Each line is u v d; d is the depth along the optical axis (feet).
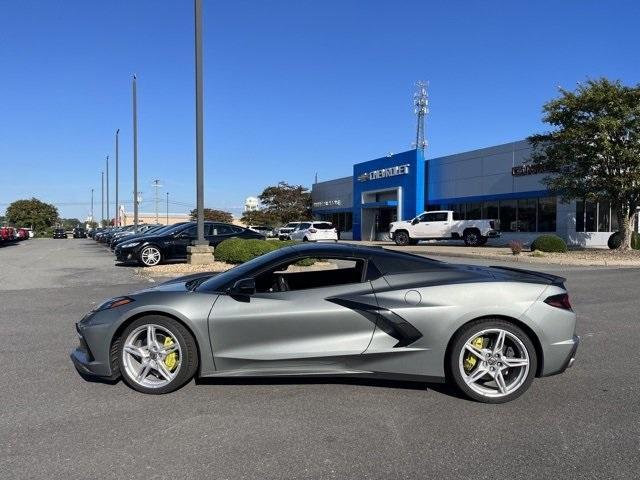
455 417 14.39
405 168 129.29
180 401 15.48
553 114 68.54
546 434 13.30
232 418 14.24
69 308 30.86
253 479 11.02
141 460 11.84
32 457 11.99
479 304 15.44
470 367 15.70
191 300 15.93
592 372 18.44
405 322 15.48
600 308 30.83
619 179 65.05
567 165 70.95
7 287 40.24
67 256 78.07
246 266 17.37
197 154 52.85
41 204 313.32
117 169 160.97
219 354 15.74
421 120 205.87
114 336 16.01
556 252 72.69
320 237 130.52
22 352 20.98
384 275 16.21
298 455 12.10
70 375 17.98
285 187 205.46
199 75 52.60
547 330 15.44
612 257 64.49
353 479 11.06
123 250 57.62
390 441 12.86
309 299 15.84
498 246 99.30
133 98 105.50
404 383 17.17
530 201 99.55
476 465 11.68
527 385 15.43
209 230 60.95
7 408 14.96
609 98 63.93
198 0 52.08
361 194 151.53
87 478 11.05
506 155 103.65
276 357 15.64
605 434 13.29
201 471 11.35
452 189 118.21
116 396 15.89
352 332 15.72
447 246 102.99
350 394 16.14
